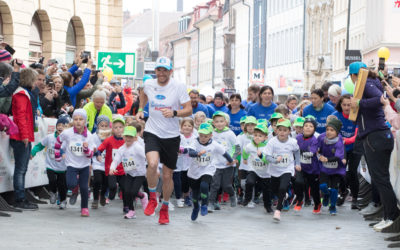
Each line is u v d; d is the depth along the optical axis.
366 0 47.59
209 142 11.08
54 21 28.72
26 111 11.23
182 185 13.46
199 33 113.56
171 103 9.94
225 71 95.94
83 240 8.52
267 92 14.84
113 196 11.95
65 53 29.61
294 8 68.00
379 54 14.14
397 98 9.71
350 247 8.64
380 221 11.12
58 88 13.58
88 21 31.30
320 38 61.41
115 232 9.34
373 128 9.84
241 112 15.66
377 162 9.87
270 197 12.59
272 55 75.62
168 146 10.02
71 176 11.06
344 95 13.39
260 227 10.52
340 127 12.33
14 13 25.91
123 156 10.92
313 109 14.42
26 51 26.78
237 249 8.32
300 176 12.62
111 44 32.44
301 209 13.22
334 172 12.26
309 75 63.25
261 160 12.77
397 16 41.59
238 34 91.56
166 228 9.97
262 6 79.38
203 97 18.19
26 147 11.38
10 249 7.68
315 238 9.42
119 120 11.70
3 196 11.76
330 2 59.44
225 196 14.52
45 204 12.50
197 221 10.98
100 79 16.02
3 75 10.85
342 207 13.61
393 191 9.91
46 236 8.69
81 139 11.10
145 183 13.21
